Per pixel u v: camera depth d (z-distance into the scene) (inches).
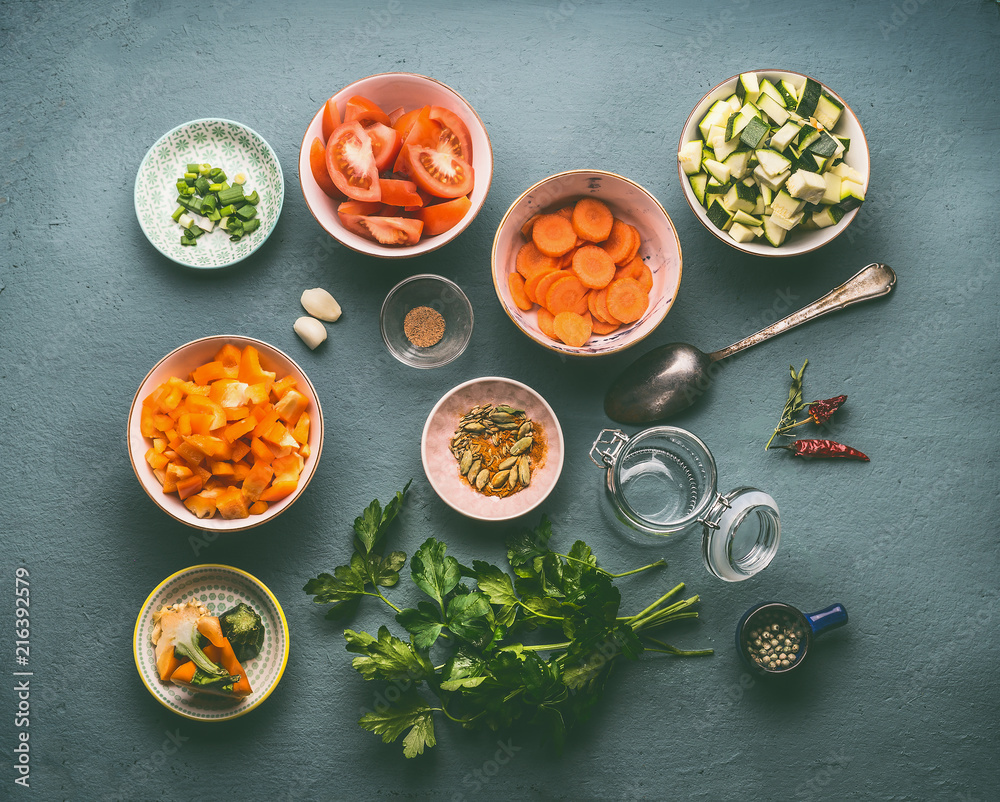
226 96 26.1
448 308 26.3
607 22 26.3
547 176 26.3
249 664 24.8
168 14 26.1
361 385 25.8
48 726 24.9
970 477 26.0
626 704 25.4
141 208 25.2
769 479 25.9
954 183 26.4
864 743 25.5
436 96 24.5
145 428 23.6
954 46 26.5
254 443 23.6
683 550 25.7
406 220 23.9
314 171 23.9
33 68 26.0
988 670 25.6
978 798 25.4
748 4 26.4
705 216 24.8
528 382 26.0
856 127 24.3
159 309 25.8
